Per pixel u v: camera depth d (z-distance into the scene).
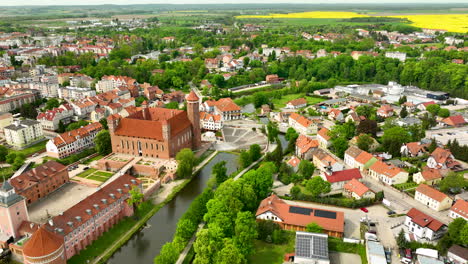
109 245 153.25
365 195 176.12
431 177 188.75
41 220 166.50
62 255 133.25
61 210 175.38
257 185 178.38
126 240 156.62
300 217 155.62
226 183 170.38
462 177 179.50
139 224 168.00
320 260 133.00
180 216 176.12
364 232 151.25
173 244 139.38
